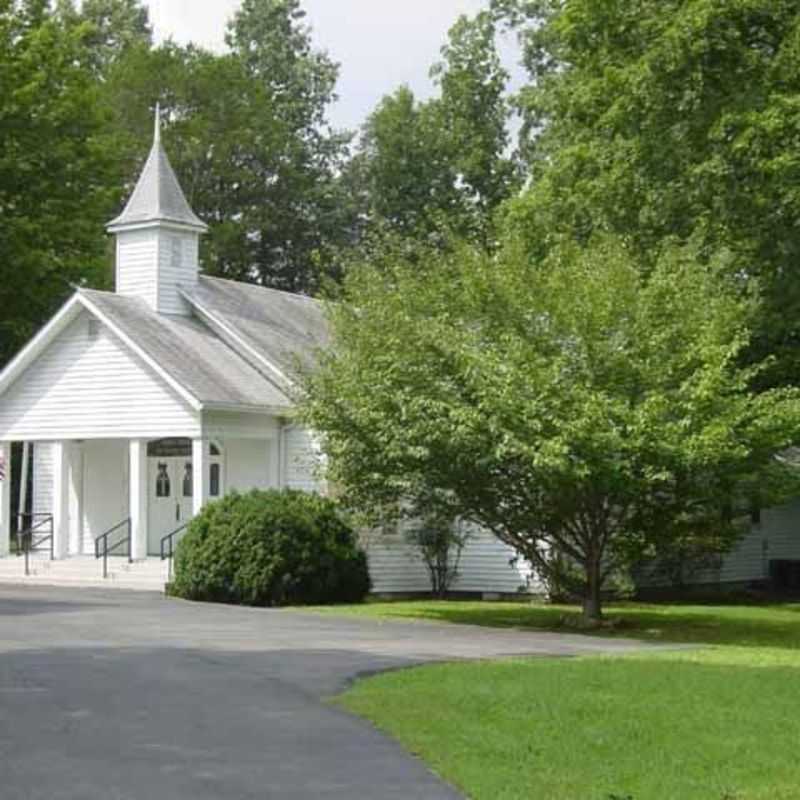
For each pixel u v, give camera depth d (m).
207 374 35.91
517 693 15.28
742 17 29.05
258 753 11.88
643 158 30.84
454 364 25.39
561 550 27.42
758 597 38.47
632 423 23.86
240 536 30.23
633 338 25.14
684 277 26.23
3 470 38.53
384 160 65.75
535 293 25.78
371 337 26.69
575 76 35.62
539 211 34.34
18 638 21.22
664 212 30.98
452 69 64.31
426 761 11.62
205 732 12.84
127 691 15.29
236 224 64.56
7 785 10.49
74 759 11.51
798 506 44.09
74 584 35.00
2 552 38.81
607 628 26.20
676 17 29.48
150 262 38.84
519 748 12.14
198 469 34.78
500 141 64.19
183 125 63.50
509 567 33.94
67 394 37.38
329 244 64.62
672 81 29.50
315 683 16.09
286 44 73.50
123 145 55.31
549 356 25.12
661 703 14.74
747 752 12.09
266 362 37.34
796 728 13.33
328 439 26.89
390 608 29.94
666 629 26.44
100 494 40.22
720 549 28.55
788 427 25.53
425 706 14.34
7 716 13.59
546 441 23.75
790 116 27.05
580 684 16.09
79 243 48.72
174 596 31.08
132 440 36.16
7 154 46.25
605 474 24.05
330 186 69.62
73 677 16.42
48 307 47.72
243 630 23.16
